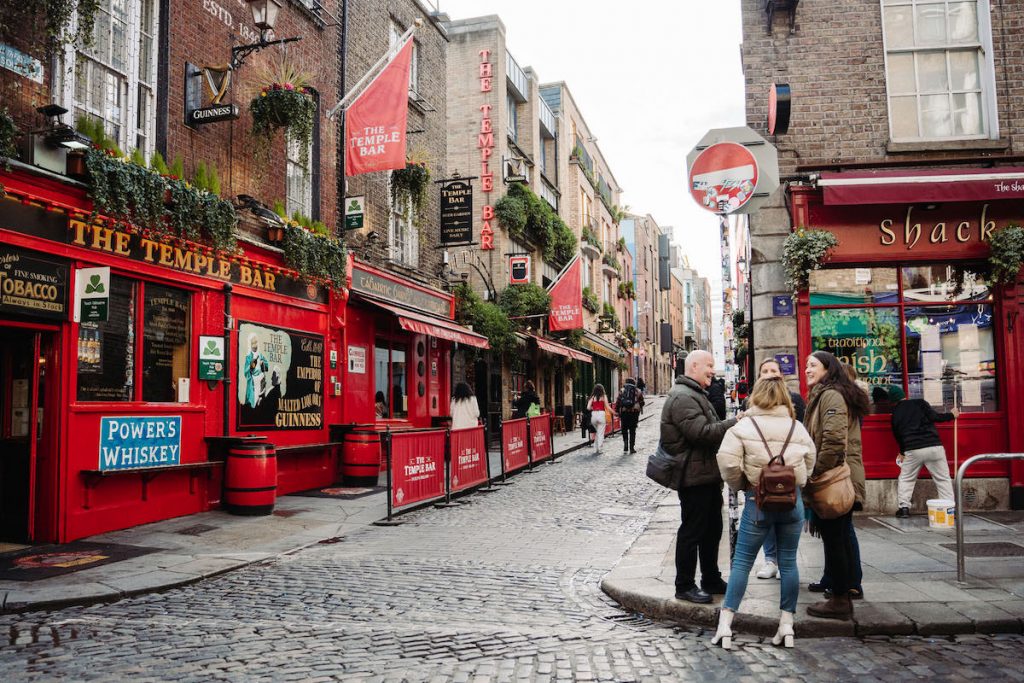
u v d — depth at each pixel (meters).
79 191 8.38
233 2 11.38
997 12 9.95
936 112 10.07
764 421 4.76
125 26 9.52
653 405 42.22
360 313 14.53
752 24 10.25
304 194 13.28
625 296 42.84
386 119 13.30
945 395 9.71
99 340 8.75
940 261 9.72
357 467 12.84
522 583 6.58
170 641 5.00
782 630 4.77
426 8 18.16
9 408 8.43
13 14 7.90
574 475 14.69
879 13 10.09
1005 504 9.50
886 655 4.55
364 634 5.10
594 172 37.44
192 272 10.09
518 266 22.67
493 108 23.23
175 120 10.15
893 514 9.33
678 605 5.43
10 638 5.10
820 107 10.01
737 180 6.32
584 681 4.20
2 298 7.55
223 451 10.43
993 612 5.07
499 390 22.45
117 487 8.88
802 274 9.52
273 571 7.14
